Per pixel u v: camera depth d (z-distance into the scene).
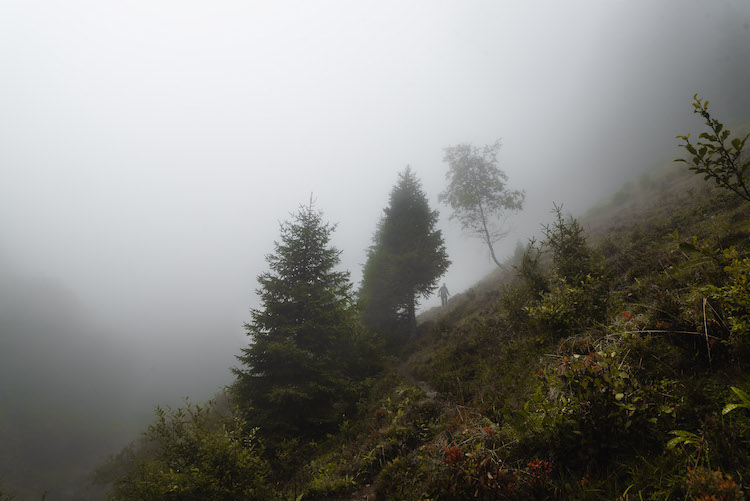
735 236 5.37
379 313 15.71
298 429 7.52
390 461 5.04
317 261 9.91
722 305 2.90
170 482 4.22
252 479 4.64
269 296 8.88
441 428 5.25
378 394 8.91
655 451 2.46
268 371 8.23
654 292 4.57
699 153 2.14
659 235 8.11
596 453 2.59
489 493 2.74
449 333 11.95
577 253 6.88
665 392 2.78
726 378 2.64
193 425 4.98
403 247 15.83
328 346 9.42
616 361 3.25
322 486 4.99
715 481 1.84
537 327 5.89
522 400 4.23
